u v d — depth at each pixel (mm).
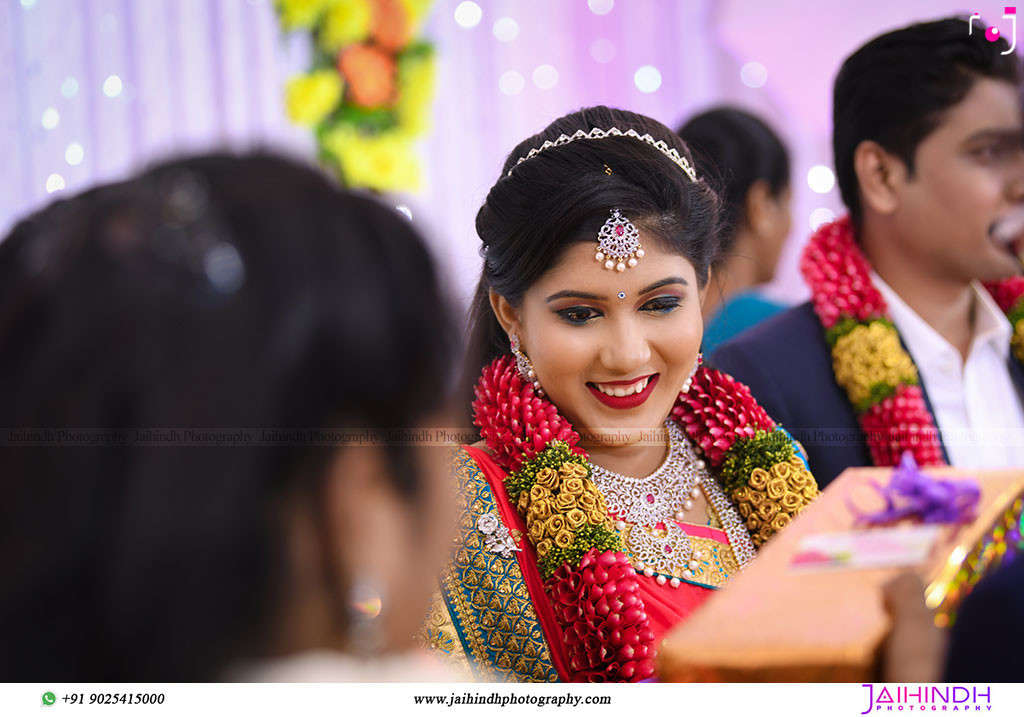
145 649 476
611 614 1118
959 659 697
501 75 3607
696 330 1224
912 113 1488
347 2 2467
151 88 3137
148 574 467
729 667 704
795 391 1565
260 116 3186
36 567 474
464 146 3553
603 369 1197
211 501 476
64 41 3080
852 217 1648
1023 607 693
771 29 3596
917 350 1589
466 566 1181
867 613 728
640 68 3762
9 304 501
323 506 515
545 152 1243
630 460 1282
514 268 1222
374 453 529
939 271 1566
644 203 1183
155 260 493
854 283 1587
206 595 478
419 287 545
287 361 487
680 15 3785
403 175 2555
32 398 479
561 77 3688
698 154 1643
